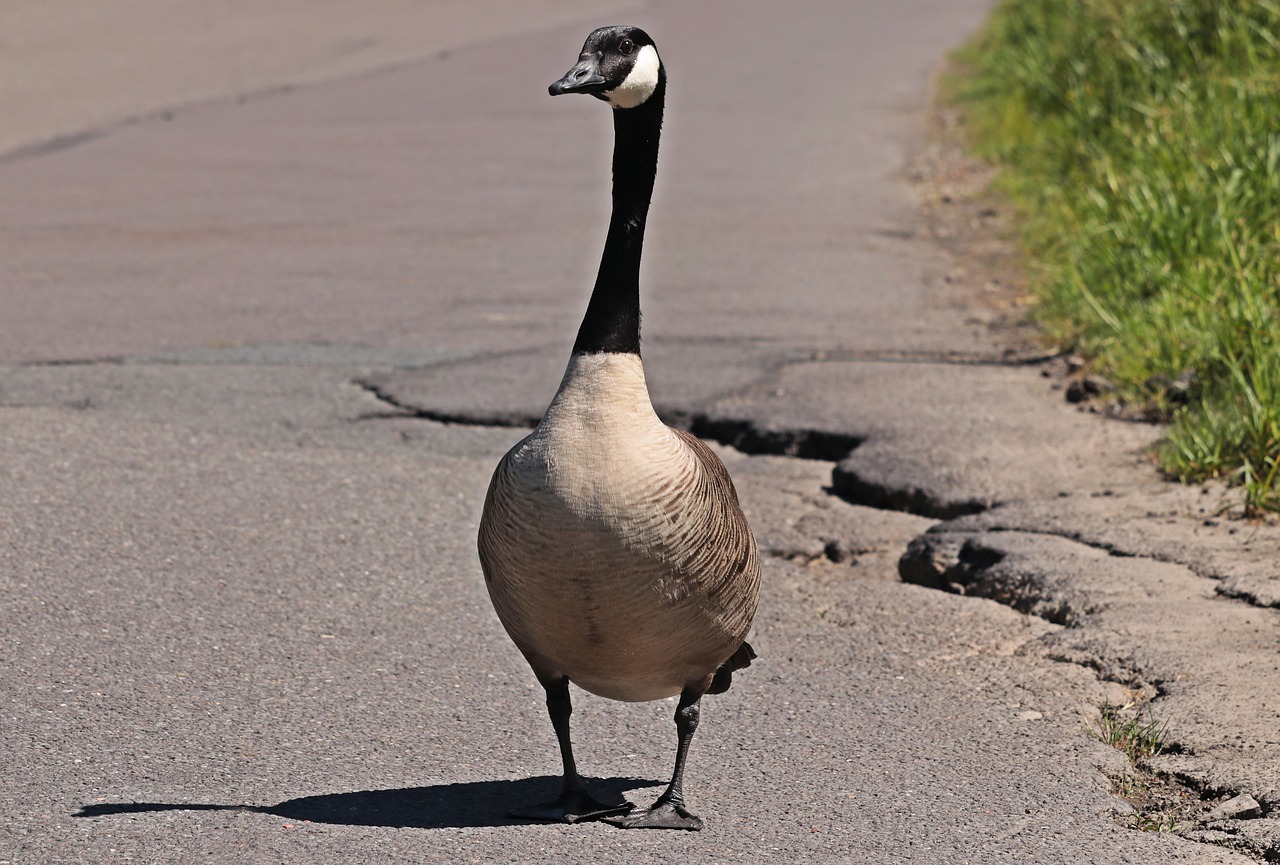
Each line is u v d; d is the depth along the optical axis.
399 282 45.47
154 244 50.84
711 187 61.75
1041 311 41.66
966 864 15.80
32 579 23.27
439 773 17.92
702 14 133.00
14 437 30.38
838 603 23.70
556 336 39.25
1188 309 35.38
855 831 16.53
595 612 15.32
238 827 16.28
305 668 20.73
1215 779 17.73
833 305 43.09
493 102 84.25
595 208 57.22
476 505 27.77
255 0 133.38
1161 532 25.52
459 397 33.62
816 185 62.25
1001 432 31.22
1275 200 39.09
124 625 21.83
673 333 39.75
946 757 18.44
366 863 15.57
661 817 16.56
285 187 61.22
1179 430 30.30
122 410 32.56
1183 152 43.56
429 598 23.44
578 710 19.92
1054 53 69.44
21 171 64.62
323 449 30.55
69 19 116.62
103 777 17.38
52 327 39.75
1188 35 54.19
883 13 134.12
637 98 16.34
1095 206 46.09
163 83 90.12
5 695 19.39
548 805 16.89
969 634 22.41
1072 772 18.03
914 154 69.38
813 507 28.20
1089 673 20.94
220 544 25.22
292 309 42.03
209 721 18.98
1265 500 26.33
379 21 122.31
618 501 15.05
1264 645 21.12
